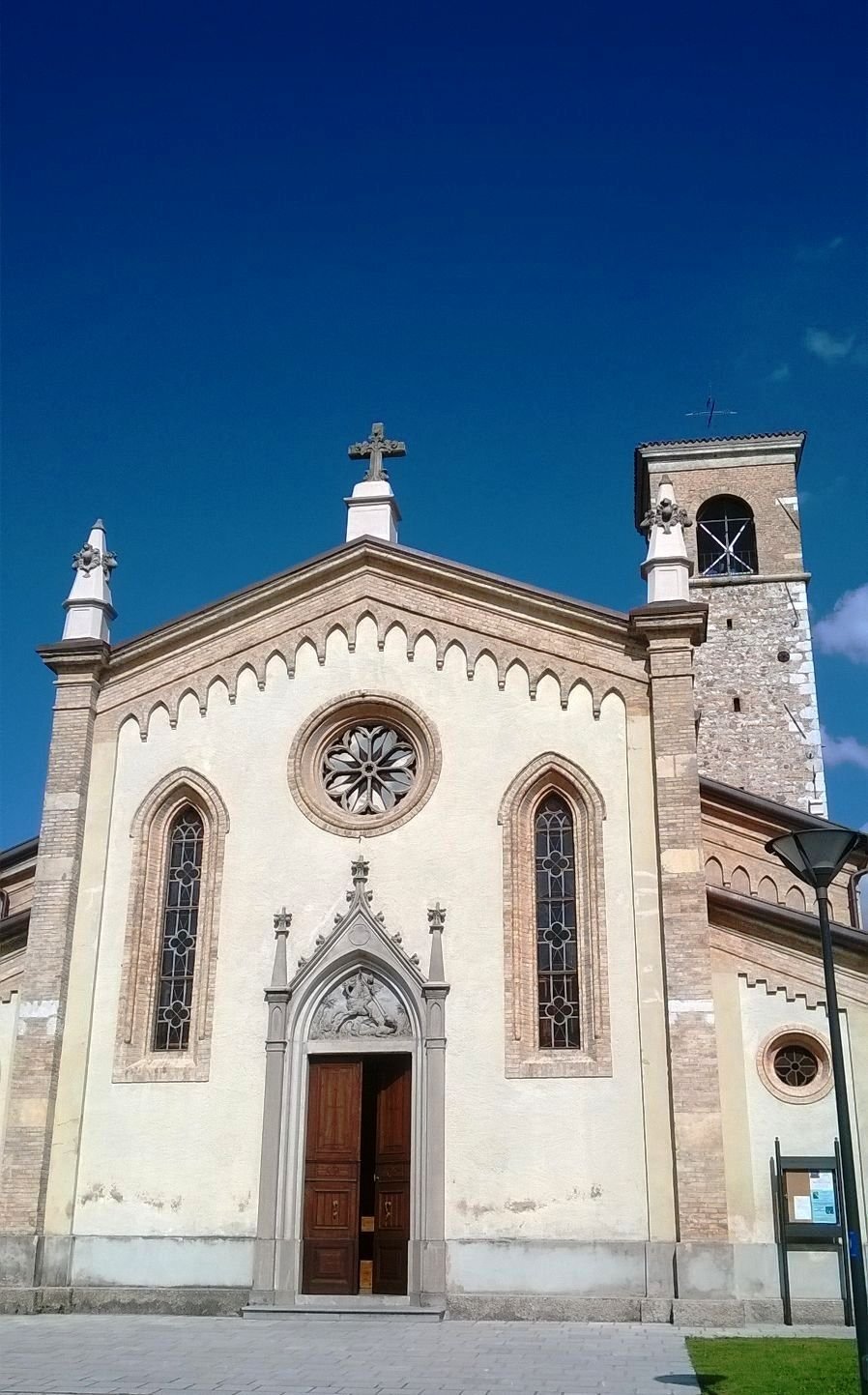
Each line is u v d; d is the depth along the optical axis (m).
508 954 25.55
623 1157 23.89
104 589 30.84
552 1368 17.45
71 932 27.39
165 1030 26.75
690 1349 19.06
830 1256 22.92
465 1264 23.73
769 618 45.53
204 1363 18.06
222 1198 24.95
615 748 26.86
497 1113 24.56
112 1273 24.80
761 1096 24.16
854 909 33.34
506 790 26.89
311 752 28.23
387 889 26.56
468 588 28.66
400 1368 17.53
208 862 27.59
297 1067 25.56
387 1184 25.08
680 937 24.80
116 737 29.08
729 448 48.09
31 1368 17.62
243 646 29.19
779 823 34.09
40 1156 25.45
